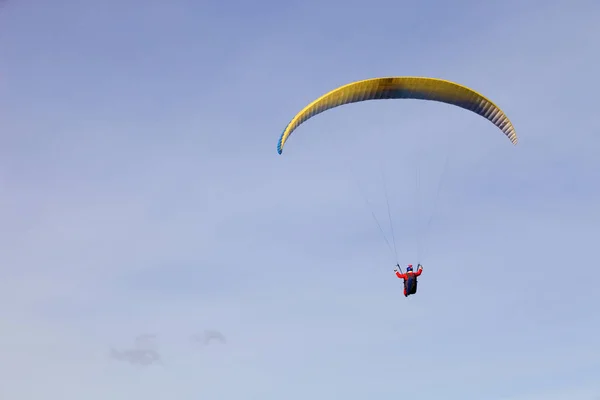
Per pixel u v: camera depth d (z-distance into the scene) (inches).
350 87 1381.6
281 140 1347.2
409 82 1374.3
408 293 1334.9
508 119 1405.0
